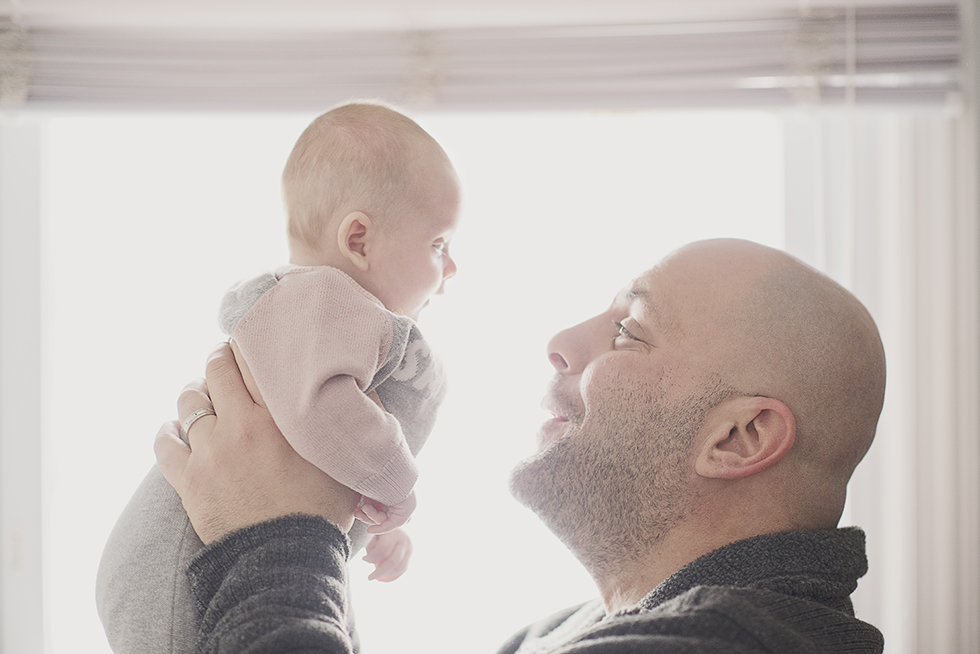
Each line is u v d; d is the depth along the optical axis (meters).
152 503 0.85
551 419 1.07
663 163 1.88
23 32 1.81
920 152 1.76
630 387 0.96
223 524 0.78
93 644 1.96
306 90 1.83
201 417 0.84
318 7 1.78
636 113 1.79
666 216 1.88
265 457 0.80
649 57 1.79
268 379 0.82
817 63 1.74
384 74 1.82
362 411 0.81
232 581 0.73
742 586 0.81
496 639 1.82
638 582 0.94
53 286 1.96
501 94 1.81
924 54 1.73
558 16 1.79
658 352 0.96
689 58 1.78
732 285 0.96
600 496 0.95
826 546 0.85
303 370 0.81
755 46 1.77
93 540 1.96
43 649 1.94
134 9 1.78
